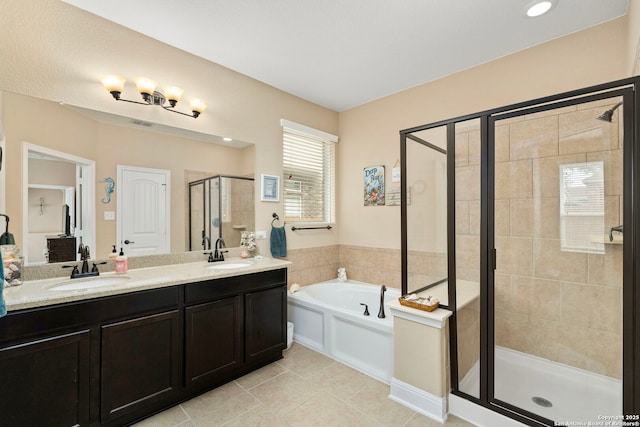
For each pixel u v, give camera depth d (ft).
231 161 9.25
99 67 6.72
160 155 7.80
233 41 7.62
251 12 6.48
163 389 6.01
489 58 8.42
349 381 7.30
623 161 4.58
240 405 6.35
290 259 10.94
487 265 6.14
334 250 12.55
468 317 6.36
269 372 7.72
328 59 8.50
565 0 6.06
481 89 8.72
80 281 6.07
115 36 6.93
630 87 4.48
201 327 6.59
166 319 6.05
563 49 7.36
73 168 6.48
